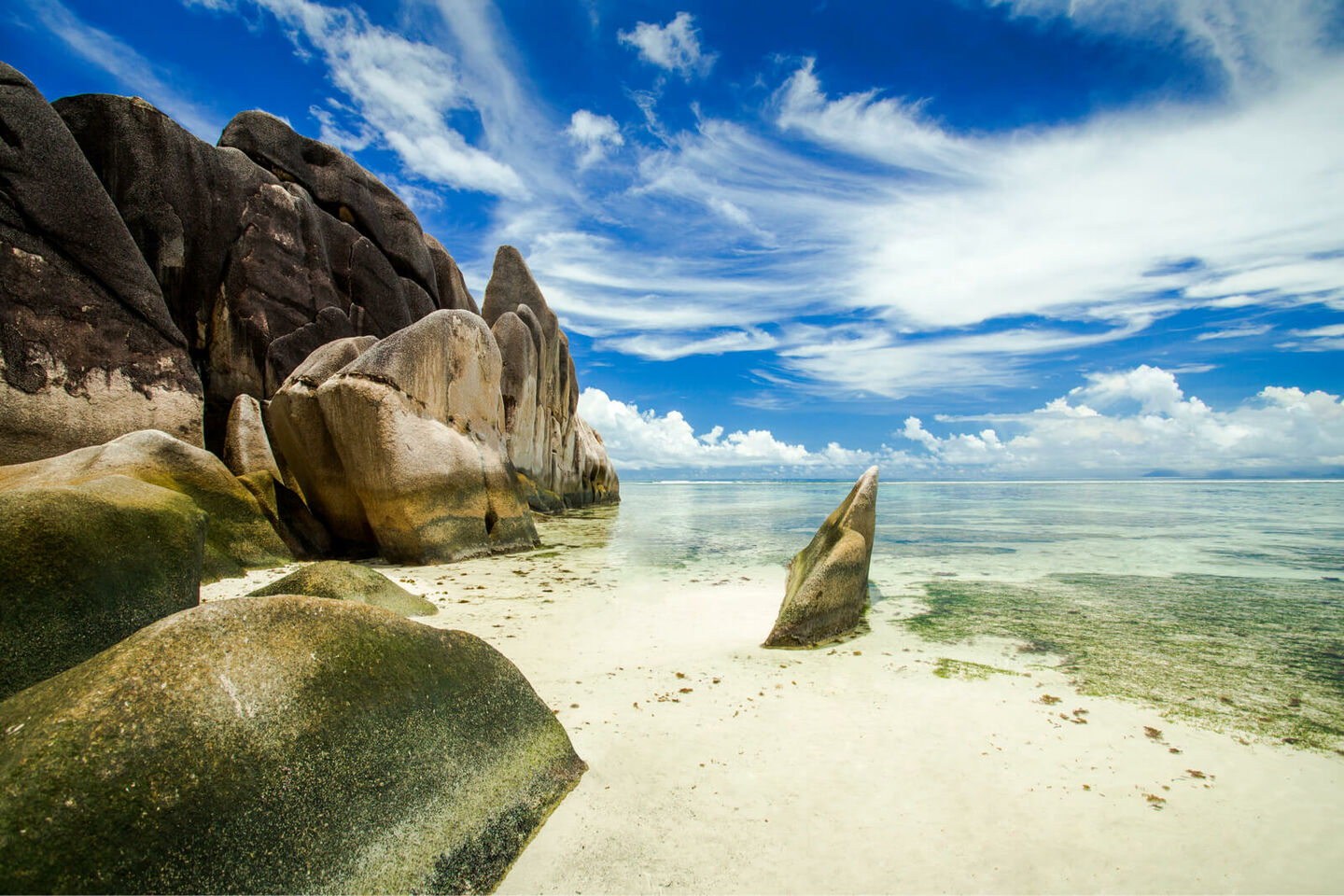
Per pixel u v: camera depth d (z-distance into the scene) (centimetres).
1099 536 1587
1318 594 865
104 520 443
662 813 310
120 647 221
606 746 380
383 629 278
